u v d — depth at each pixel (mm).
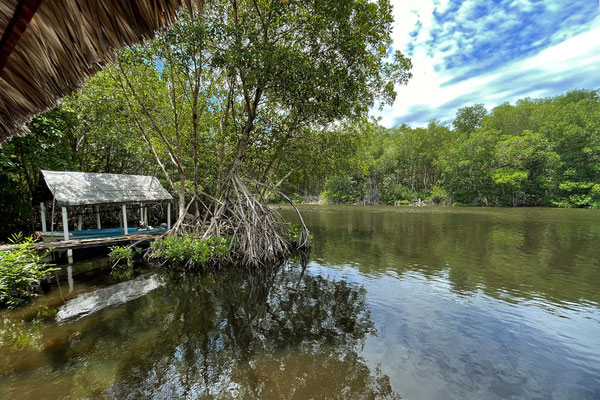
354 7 8555
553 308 6320
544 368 4188
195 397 3523
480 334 5188
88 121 15406
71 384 3719
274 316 5977
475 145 42344
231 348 4695
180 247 9711
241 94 12594
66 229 10289
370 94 10586
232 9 10367
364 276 8820
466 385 3797
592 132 36375
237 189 11758
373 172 49469
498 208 37469
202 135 15516
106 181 12281
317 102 9781
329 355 4508
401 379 3918
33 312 6039
